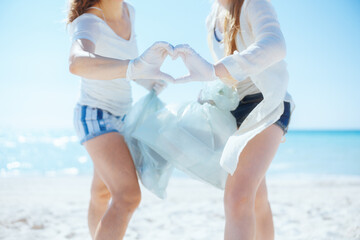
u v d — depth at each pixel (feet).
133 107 7.19
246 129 5.68
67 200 19.83
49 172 45.55
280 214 15.02
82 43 5.62
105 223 5.82
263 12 5.42
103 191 7.16
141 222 13.43
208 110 6.43
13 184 28.40
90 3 6.43
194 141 6.35
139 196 6.04
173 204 17.94
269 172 45.21
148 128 6.51
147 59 4.84
